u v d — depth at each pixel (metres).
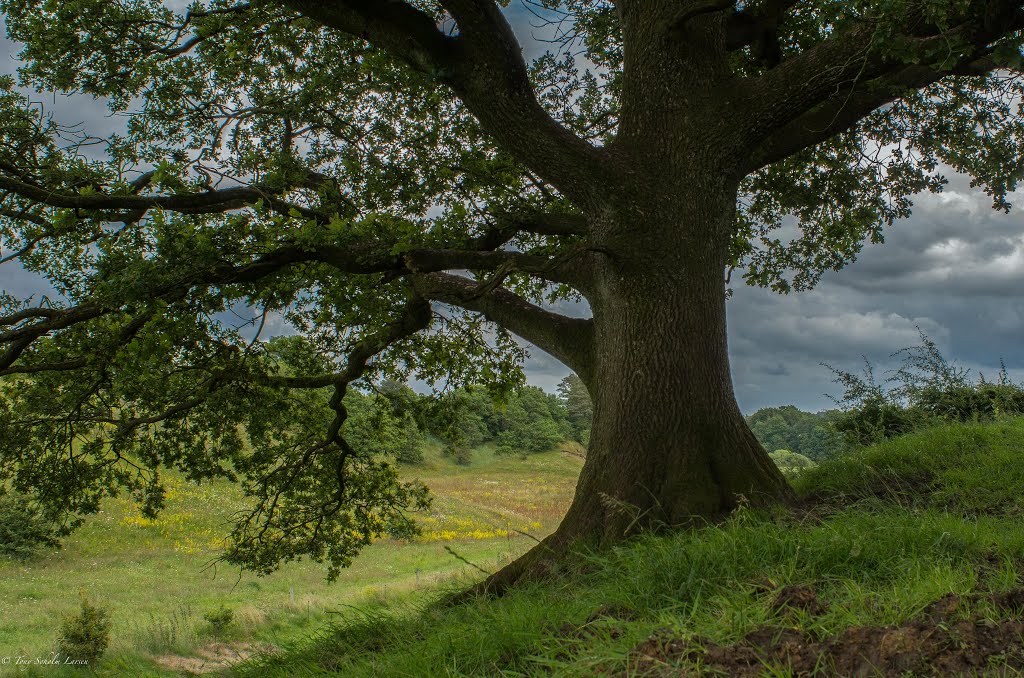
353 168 11.09
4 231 10.54
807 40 10.69
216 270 8.08
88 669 14.50
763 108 7.77
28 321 9.52
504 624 4.39
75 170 9.73
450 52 7.77
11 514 26.41
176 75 11.55
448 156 11.06
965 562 4.08
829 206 12.58
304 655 5.85
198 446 12.24
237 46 11.05
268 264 8.24
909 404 11.92
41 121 9.89
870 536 4.59
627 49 8.55
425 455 80.62
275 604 21.48
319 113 11.91
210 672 6.89
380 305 11.92
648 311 7.78
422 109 11.59
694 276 7.86
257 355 11.34
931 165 11.68
